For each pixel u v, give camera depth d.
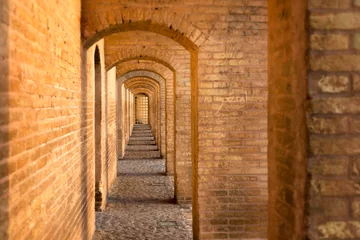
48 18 4.21
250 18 7.01
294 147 3.01
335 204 2.75
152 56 10.74
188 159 10.95
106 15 6.62
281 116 3.32
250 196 7.02
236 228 6.99
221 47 6.96
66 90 5.21
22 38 3.33
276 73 3.45
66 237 5.18
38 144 3.81
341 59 2.73
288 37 3.13
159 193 12.17
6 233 2.96
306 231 2.77
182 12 6.88
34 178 3.67
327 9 2.73
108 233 8.20
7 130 2.97
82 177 6.59
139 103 46.53
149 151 22.27
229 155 6.99
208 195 6.97
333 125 2.74
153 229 8.50
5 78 2.94
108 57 10.64
